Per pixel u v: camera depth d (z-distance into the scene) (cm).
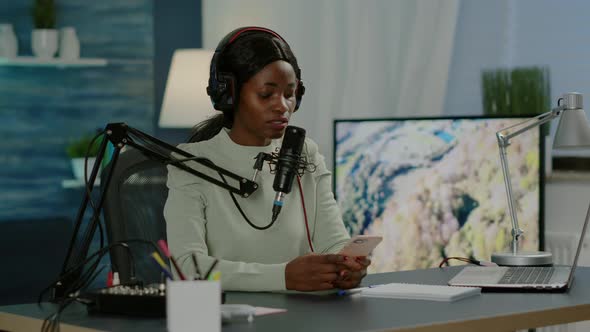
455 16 382
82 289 192
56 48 435
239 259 208
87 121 456
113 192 221
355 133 361
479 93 392
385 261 353
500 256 248
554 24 372
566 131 239
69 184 435
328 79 408
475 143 335
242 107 211
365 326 150
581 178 353
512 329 164
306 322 154
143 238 221
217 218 208
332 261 187
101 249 186
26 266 401
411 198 348
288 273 190
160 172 228
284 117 208
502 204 329
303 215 220
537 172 322
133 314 163
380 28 402
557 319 171
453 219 339
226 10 460
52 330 157
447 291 184
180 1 474
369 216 357
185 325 127
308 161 226
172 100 425
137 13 464
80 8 452
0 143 440
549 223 365
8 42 424
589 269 224
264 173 213
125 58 463
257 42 208
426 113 389
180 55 427
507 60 388
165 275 157
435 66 386
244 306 162
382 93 402
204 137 229
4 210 441
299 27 419
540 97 356
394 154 352
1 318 178
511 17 387
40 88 447
